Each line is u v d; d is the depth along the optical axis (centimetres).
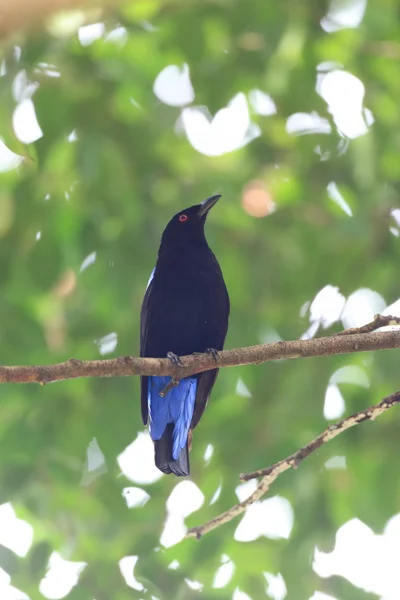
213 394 1357
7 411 1309
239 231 1401
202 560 1257
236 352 862
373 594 1236
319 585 1239
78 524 1331
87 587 1318
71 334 1332
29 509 1289
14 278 1287
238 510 823
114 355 1344
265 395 1309
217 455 1321
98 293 1345
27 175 1341
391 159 1404
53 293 1359
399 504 1241
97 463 1366
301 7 1344
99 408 1311
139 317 1341
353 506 1252
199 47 1294
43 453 1277
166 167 1368
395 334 872
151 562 1281
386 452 1254
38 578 1259
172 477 1373
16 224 1314
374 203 1332
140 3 1352
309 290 1373
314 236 1381
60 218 1323
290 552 1229
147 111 1395
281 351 865
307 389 1289
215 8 1306
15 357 1252
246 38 1332
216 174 1437
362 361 1316
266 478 825
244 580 1299
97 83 1320
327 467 1259
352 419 822
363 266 1381
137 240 1312
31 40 1259
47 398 1299
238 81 1337
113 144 1309
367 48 1393
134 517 1341
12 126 1266
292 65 1355
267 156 1409
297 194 1430
